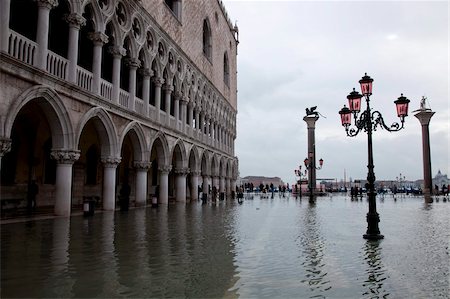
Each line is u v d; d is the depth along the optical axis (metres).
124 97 22.42
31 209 19.66
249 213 21.45
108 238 11.07
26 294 5.68
